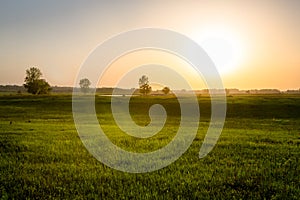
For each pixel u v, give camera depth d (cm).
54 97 7588
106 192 955
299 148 1661
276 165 1277
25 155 1441
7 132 2191
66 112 4722
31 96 8150
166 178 1086
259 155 1480
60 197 909
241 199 889
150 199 888
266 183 1029
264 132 2411
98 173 1158
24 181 1045
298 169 1204
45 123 3023
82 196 912
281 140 1947
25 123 2962
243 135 2197
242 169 1205
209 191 956
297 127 2897
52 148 1605
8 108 5369
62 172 1165
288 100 6631
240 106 5441
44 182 1032
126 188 985
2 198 888
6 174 1125
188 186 1001
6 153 1492
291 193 938
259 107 5344
